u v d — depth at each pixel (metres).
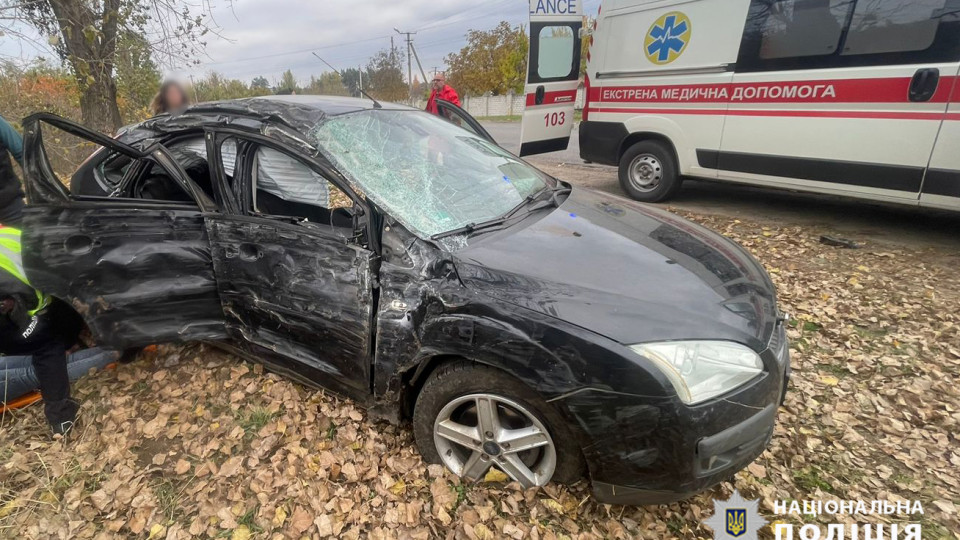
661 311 1.96
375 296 2.32
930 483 2.41
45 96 7.55
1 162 3.39
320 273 2.43
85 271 2.59
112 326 2.71
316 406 2.86
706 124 6.11
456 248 2.25
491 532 2.14
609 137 7.12
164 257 2.74
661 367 1.81
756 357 1.95
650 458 1.87
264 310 2.69
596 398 1.86
